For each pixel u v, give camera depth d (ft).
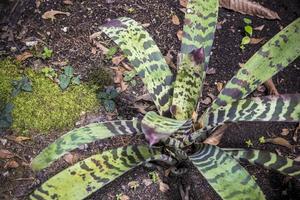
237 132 5.66
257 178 5.34
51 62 5.96
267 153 4.38
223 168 4.04
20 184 5.12
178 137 4.34
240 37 6.36
